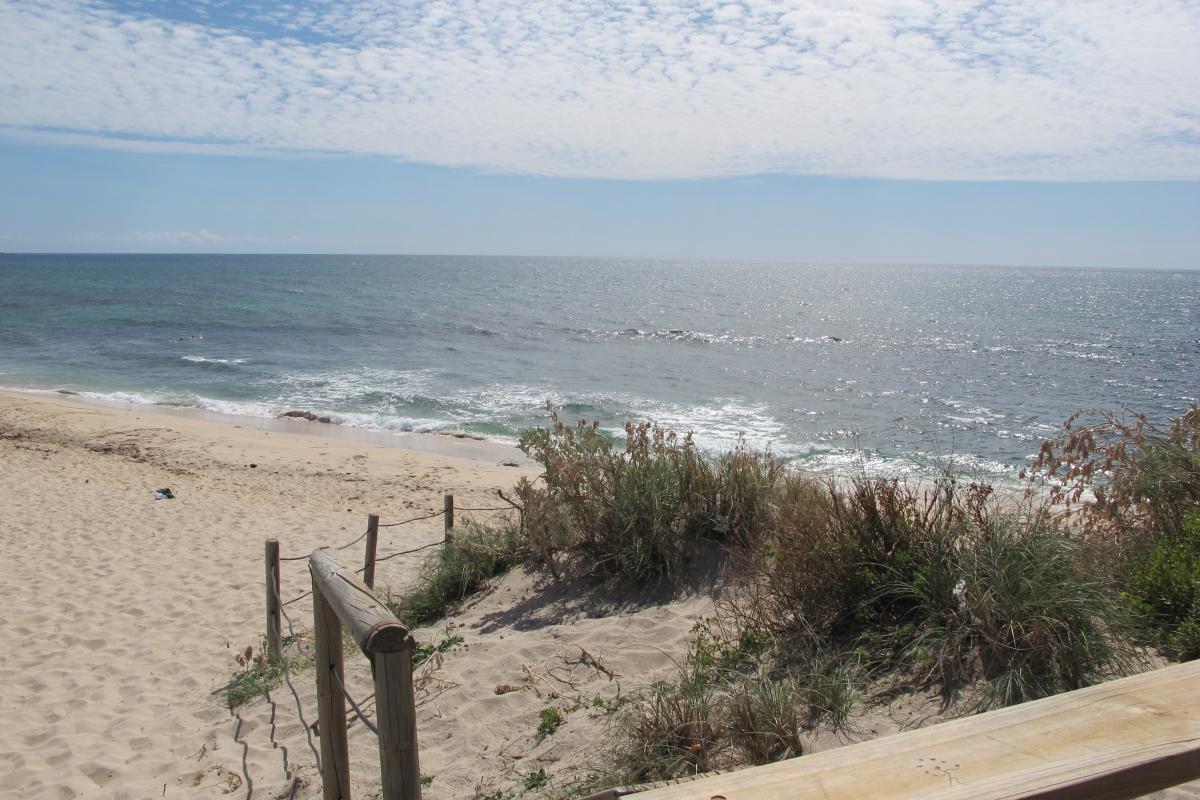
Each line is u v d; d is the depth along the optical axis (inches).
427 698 191.6
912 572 173.3
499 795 146.3
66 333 1614.2
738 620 189.6
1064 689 136.6
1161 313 2488.9
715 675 169.0
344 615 111.4
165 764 184.2
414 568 328.8
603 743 153.5
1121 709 60.2
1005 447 715.4
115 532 398.9
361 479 544.1
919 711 142.3
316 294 2908.5
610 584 239.1
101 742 196.9
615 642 201.3
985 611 150.6
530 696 182.9
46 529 402.3
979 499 183.6
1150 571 166.6
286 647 251.3
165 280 3828.7
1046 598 148.9
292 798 163.6
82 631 273.0
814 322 2066.9
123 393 978.1
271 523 422.6
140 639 265.9
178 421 760.3
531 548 261.0
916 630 162.9
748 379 1119.6
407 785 100.4
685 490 251.1
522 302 2655.0
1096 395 1005.2
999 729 58.5
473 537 279.4
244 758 183.2
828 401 958.4
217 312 2108.8
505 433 783.1
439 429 796.0
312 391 999.6
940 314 2381.9
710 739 145.6
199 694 224.8
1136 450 207.3
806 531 189.9
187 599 303.6
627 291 3435.0
